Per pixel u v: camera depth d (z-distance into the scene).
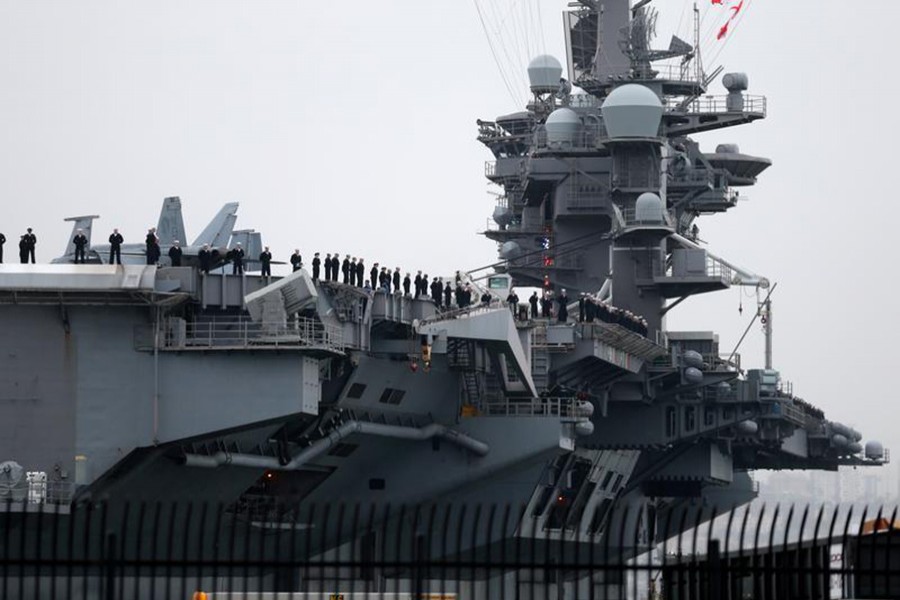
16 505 186.50
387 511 89.56
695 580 87.81
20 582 87.56
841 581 92.50
